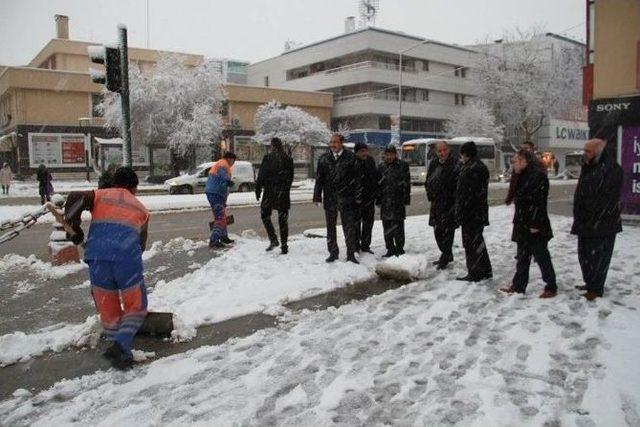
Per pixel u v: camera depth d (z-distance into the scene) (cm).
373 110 5566
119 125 3828
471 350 480
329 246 849
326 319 585
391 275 756
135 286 468
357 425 357
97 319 550
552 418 359
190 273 817
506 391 399
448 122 5878
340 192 825
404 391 404
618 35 1254
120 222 466
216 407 387
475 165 714
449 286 705
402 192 869
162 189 3077
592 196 609
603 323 541
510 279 738
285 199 901
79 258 918
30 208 1905
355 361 464
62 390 423
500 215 1530
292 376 436
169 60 4028
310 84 6094
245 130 5172
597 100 1291
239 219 1608
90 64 5453
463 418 362
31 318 615
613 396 387
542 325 539
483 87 5469
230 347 507
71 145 4344
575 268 791
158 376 443
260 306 634
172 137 3766
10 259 959
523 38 5391
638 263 808
